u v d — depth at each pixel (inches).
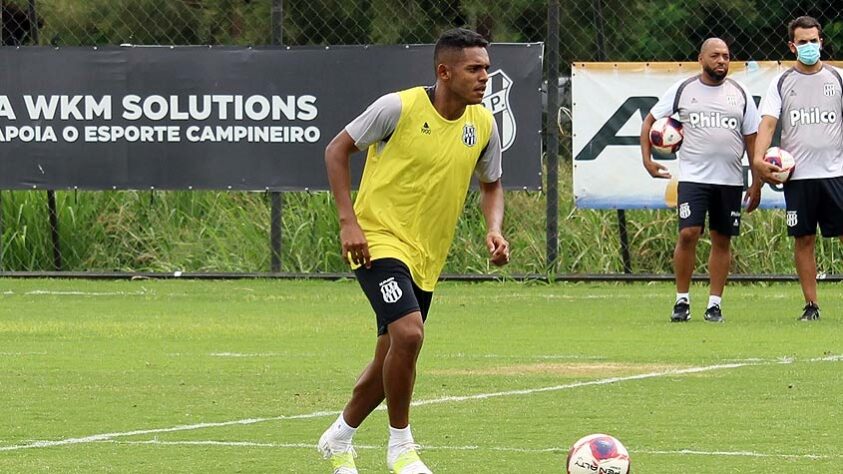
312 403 813.2
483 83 607.5
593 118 1573.6
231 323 1272.1
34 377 926.4
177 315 1341.0
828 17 1974.7
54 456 650.2
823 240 1637.6
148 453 657.6
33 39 1768.0
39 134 1648.6
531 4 2038.6
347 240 596.1
